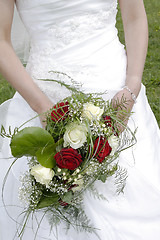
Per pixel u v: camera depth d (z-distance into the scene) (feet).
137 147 5.92
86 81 5.59
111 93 5.69
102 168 4.50
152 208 5.30
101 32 5.84
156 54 17.15
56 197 4.55
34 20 5.64
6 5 5.18
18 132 4.20
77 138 4.09
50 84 5.58
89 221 4.97
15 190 5.62
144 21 6.15
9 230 5.82
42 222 5.16
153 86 14.21
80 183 4.40
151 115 7.06
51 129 4.31
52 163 4.30
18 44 6.88
